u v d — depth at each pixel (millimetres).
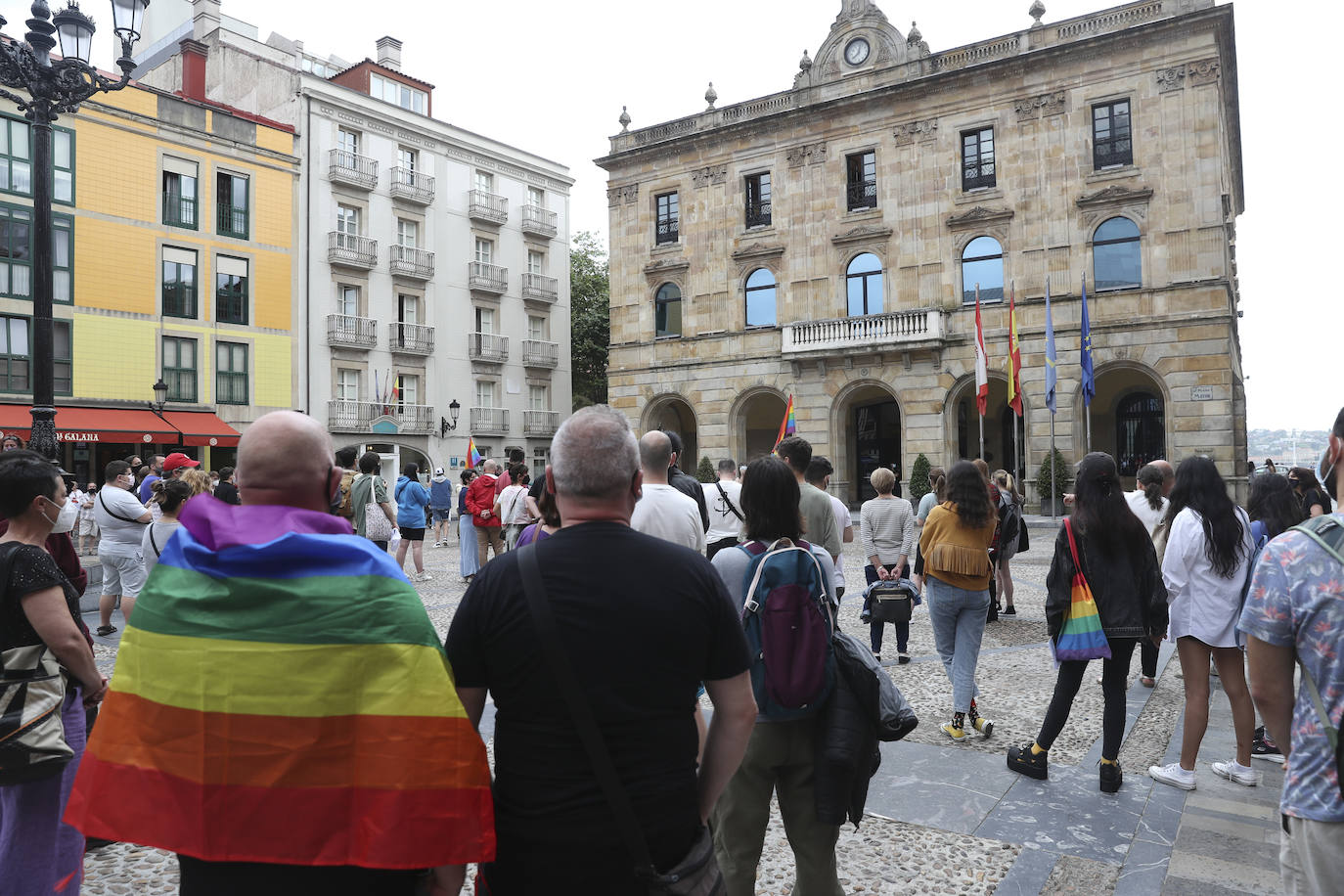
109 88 10023
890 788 4789
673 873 1820
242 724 1698
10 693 2816
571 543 1922
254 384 29203
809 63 29672
